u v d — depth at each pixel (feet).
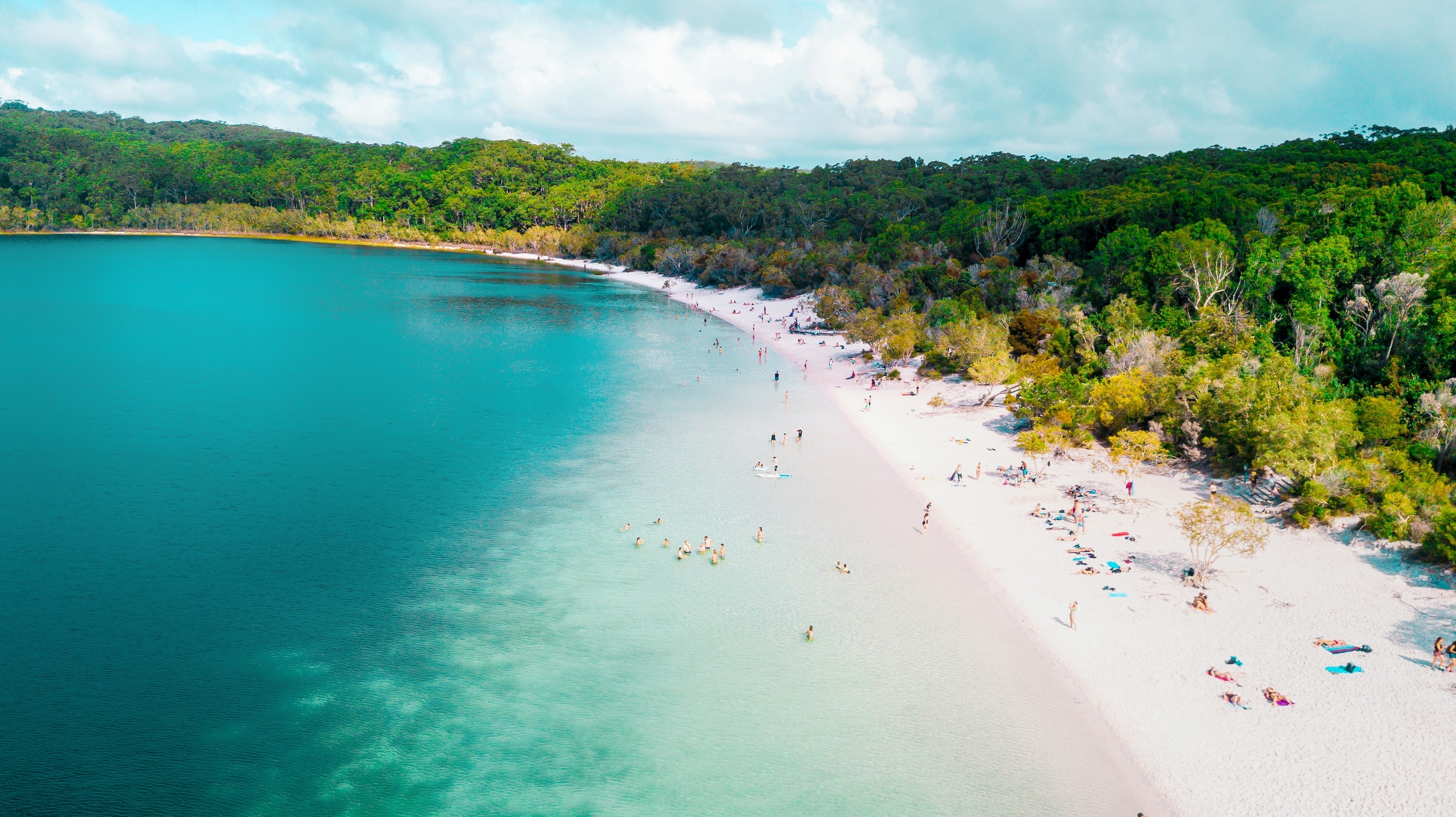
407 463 233.35
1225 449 213.46
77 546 175.52
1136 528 184.34
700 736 119.55
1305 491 177.27
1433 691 122.52
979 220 560.61
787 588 160.97
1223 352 276.21
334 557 173.27
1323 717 118.11
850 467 231.71
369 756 115.14
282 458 236.02
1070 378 259.19
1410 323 249.75
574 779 111.04
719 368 375.04
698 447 250.37
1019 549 176.14
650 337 463.83
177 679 130.82
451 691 129.49
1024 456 238.07
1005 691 128.67
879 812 104.94
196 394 309.83
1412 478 176.65
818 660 137.28
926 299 455.63
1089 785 108.78
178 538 181.16
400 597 157.17
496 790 109.19
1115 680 129.39
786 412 292.81
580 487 215.92
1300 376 234.99
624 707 125.80
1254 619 144.36
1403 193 308.19
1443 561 153.48
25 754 113.60
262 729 120.37
